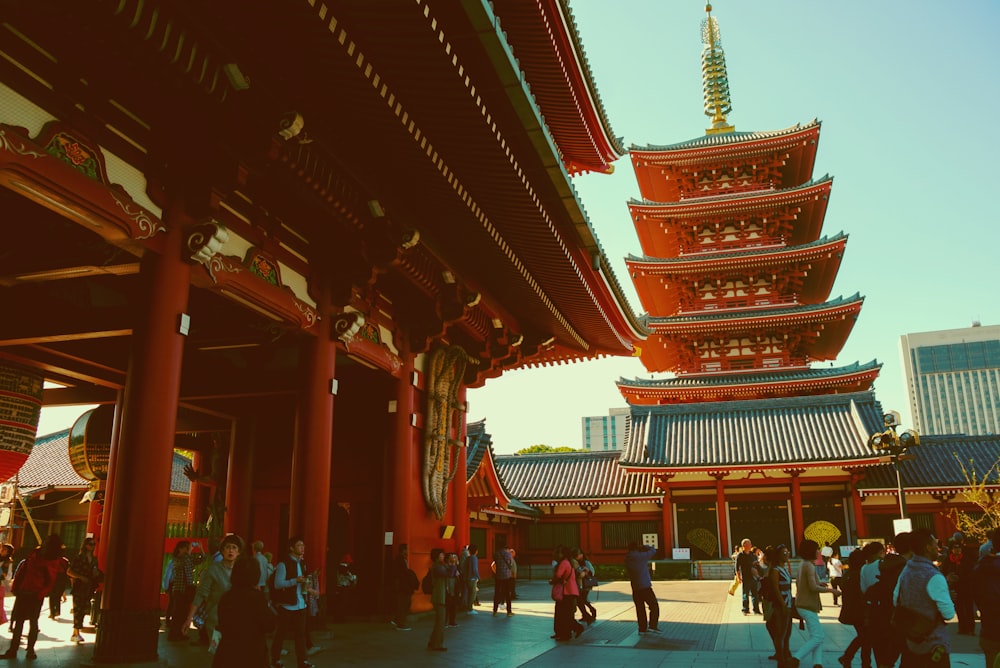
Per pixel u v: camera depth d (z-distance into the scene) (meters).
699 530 44.97
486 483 37.00
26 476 42.38
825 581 26.36
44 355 16.75
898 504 43.22
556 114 25.22
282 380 18.67
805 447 44.03
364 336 18.73
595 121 25.91
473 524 40.66
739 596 30.69
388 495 20.05
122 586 10.55
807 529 42.91
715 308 55.03
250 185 14.45
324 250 16.83
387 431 20.50
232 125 11.82
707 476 45.97
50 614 18.62
